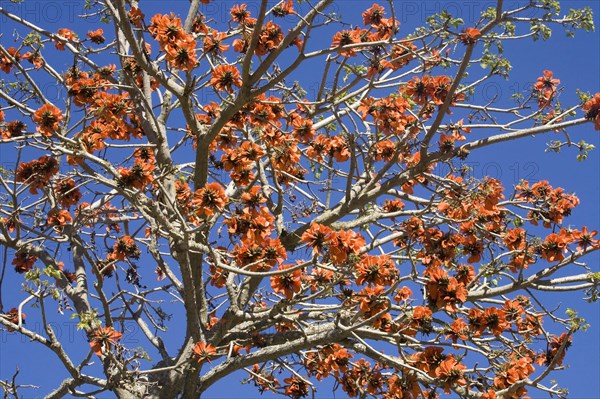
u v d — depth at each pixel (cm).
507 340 912
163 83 927
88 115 980
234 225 845
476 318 911
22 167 977
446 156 955
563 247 958
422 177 1037
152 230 903
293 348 935
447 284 845
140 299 1107
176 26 901
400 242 1076
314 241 784
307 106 1053
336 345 985
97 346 898
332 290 917
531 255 976
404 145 957
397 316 931
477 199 966
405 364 873
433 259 947
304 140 1005
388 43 886
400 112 980
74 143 888
